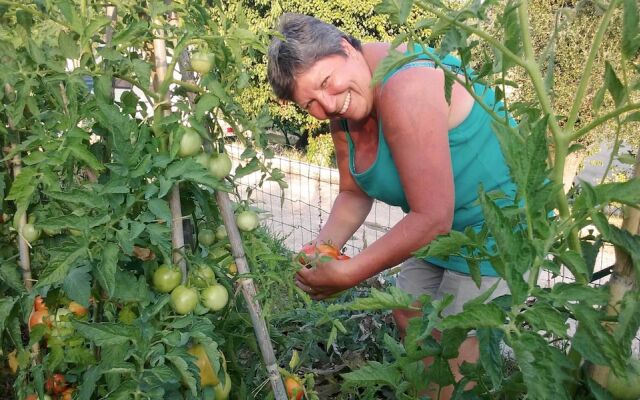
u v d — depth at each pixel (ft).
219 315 6.09
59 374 5.90
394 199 7.55
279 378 5.65
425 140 6.01
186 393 5.15
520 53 3.48
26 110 6.15
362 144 7.66
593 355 2.77
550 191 2.71
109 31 5.35
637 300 2.77
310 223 21.03
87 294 4.96
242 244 5.43
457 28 3.35
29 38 4.93
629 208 3.14
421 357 3.51
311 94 6.46
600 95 3.25
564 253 2.92
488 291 2.90
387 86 6.13
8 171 6.36
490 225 2.60
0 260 6.00
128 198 4.64
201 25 5.14
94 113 4.77
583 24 21.65
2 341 6.76
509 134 2.75
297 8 32.60
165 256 4.71
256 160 5.54
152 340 4.71
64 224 4.48
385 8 3.35
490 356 2.78
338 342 9.96
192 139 4.85
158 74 4.99
